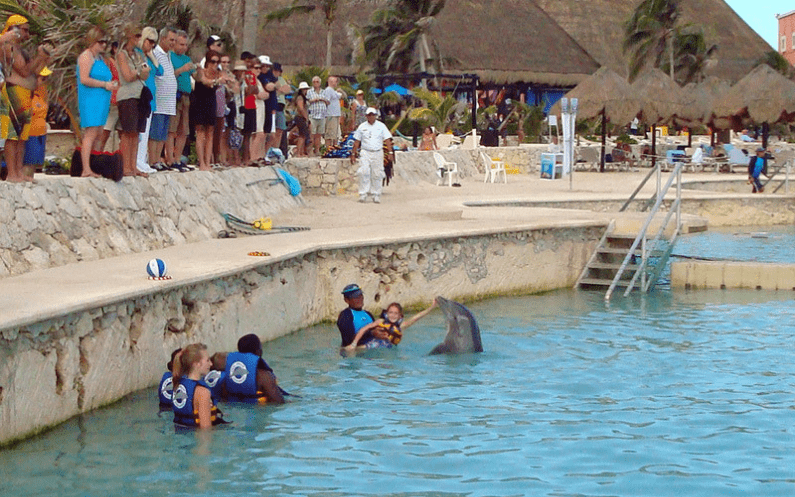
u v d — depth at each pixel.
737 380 12.85
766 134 45.25
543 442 10.14
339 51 56.09
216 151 20.84
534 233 20.56
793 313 17.78
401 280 18.17
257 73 21.80
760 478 9.02
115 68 15.58
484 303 19.17
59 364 10.45
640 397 11.98
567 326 16.61
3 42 12.97
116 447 9.80
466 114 53.41
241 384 11.56
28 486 8.70
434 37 60.59
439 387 12.42
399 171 32.28
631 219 21.69
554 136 54.47
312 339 15.45
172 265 13.72
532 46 64.69
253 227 18.48
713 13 85.31
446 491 8.67
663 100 43.41
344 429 10.57
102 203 15.04
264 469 9.24
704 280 20.84
